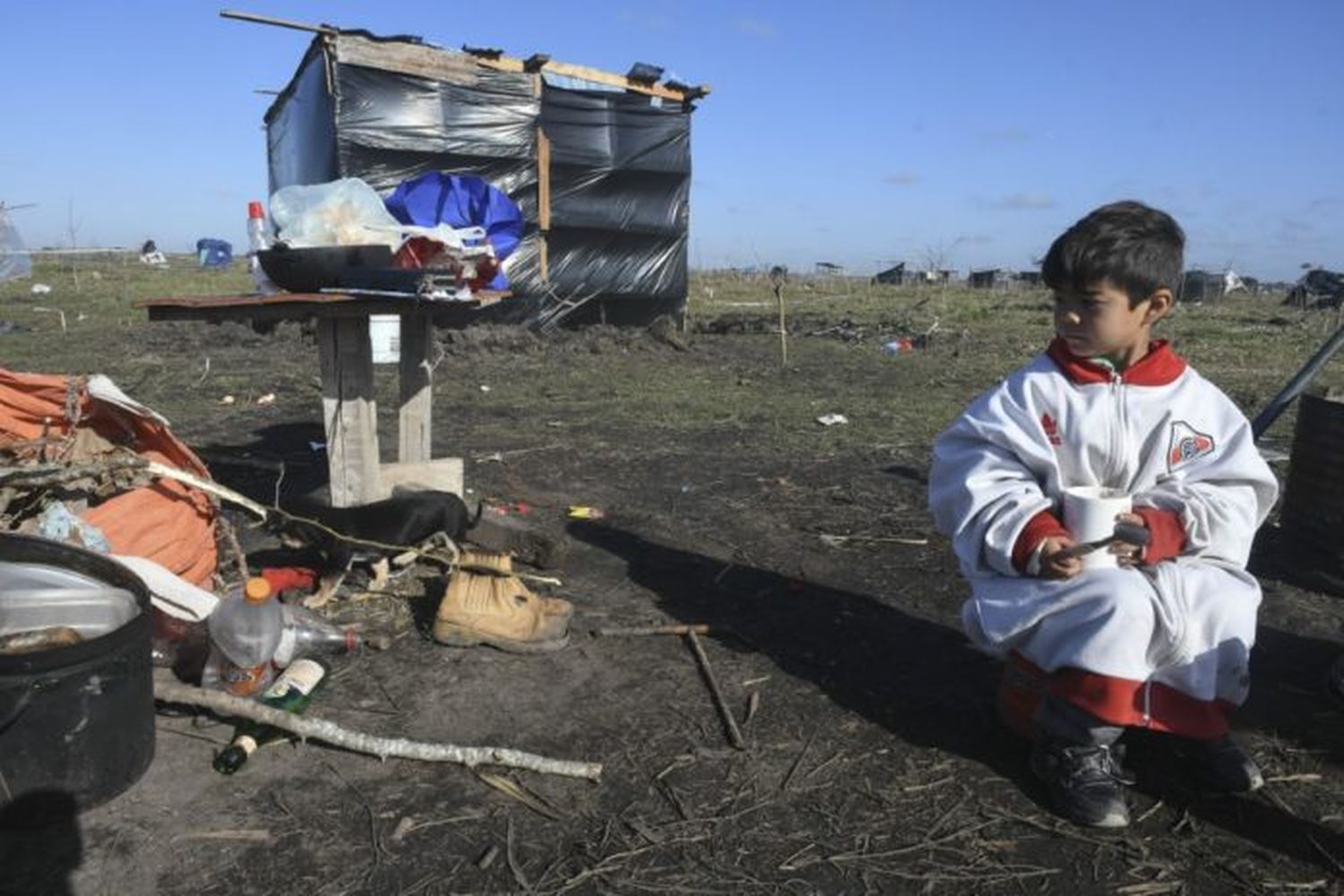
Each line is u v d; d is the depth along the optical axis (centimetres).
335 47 1141
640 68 1306
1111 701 237
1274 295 3372
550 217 1291
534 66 1242
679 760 265
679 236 1386
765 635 348
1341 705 304
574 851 226
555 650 328
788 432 715
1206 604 241
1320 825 242
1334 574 396
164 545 329
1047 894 215
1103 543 234
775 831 236
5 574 251
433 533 386
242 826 230
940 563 428
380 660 318
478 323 1224
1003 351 1282
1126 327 246
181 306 346
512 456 620
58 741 225
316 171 1239
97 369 1009
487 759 256
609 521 481
